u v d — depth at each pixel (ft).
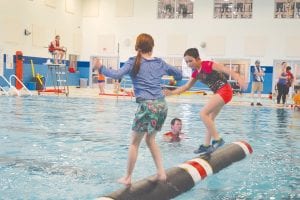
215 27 86.89
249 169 19.12
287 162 20.63
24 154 21.21
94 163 19.54
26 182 16.26
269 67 84.64
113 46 92.12
